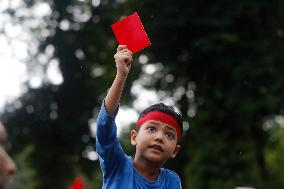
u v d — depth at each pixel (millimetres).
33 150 25156
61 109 24688
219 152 22469
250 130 22734
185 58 21328
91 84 24094
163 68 21656
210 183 22500
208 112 21312
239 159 22500
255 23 20719
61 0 24438
